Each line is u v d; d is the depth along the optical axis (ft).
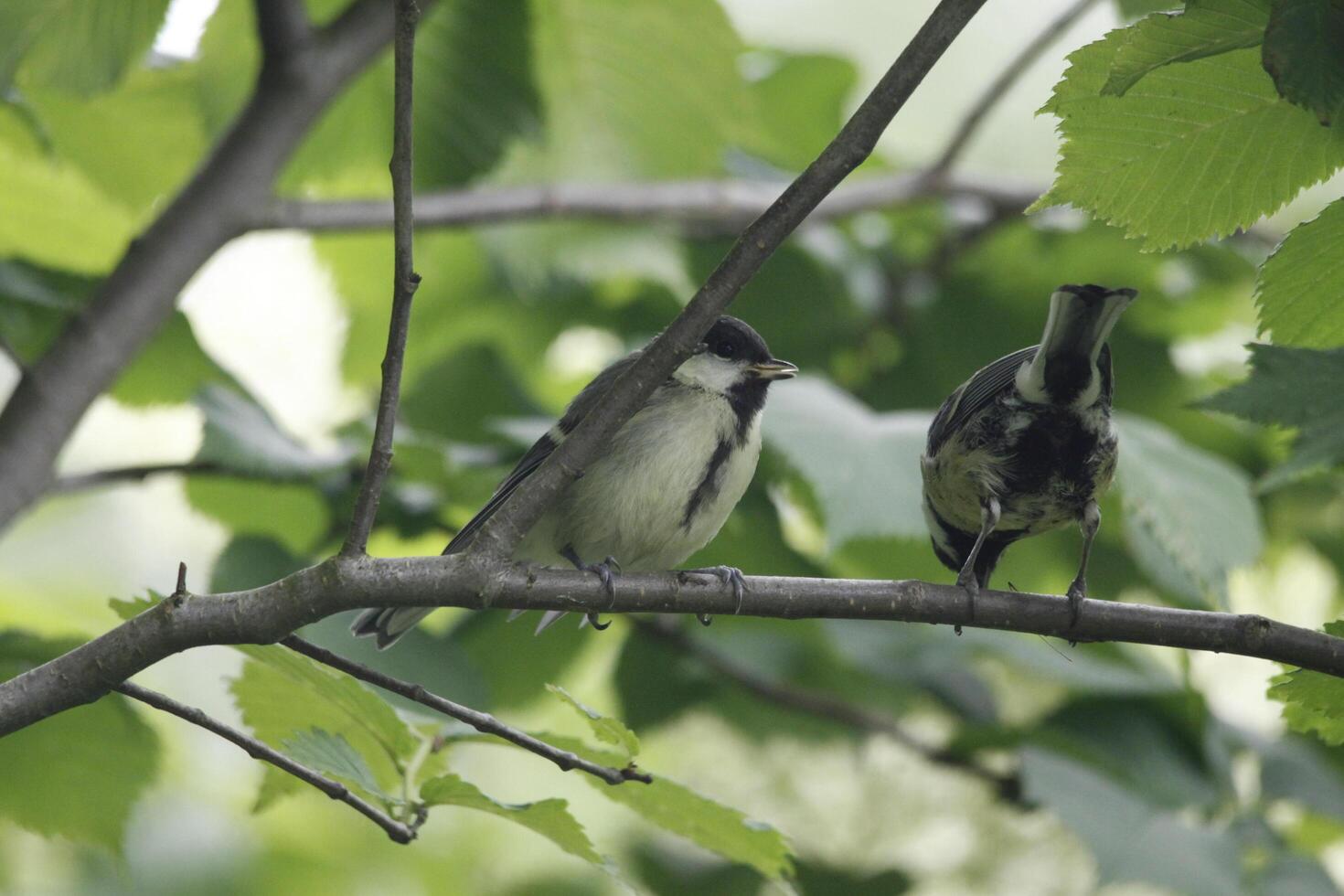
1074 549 35.99
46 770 22.41
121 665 14.85
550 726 40.16
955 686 33.47
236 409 28.02
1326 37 11.98
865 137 15.11
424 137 31.32
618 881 15.80
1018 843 35.60
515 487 25.12
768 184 39.40
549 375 41.81
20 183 31.45
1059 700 35.91
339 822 37.01
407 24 14.49
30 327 27.07
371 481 15.33
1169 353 38.40
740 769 37.76
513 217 29.73
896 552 32.04
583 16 31.07
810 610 17.74
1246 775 32.71
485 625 33.81
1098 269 39.73
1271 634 16.52
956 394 21.85
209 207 24.58
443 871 38.11
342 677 16.60
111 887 32.45
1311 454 14.61
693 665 36.35
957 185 35.70
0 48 25.40
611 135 33.55
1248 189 14.52
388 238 37.58
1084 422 20.22
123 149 31.35
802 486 31.17
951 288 40.11
